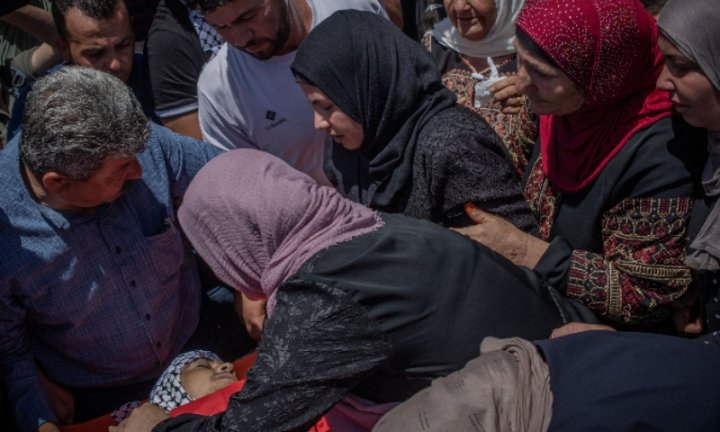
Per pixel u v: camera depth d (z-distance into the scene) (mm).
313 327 1605
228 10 2408
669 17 1809
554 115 2135
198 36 3180
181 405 2416
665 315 2133
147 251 2529
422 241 1719
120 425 2176
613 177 2057
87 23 2979
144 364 2670
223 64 2818
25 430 2457
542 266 2080
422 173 2143
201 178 1817
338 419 1926
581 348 1488
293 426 1632
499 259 1836
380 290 1628
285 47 2715
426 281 1669
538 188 2295
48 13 3721
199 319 2857
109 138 2141
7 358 2488
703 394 1396
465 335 1674
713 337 1871
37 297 2420
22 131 2189
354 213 1779
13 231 2334
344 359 1616
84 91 2154
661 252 2016
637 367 1429
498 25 2918
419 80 2186
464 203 2121
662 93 2012
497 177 2150
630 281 2059
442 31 3113
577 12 1965
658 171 1992
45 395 2510
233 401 1694
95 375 2643
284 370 1608
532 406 1388
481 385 1406
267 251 1759
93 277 2459
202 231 1815
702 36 1754
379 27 2197
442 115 2164
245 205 1752
